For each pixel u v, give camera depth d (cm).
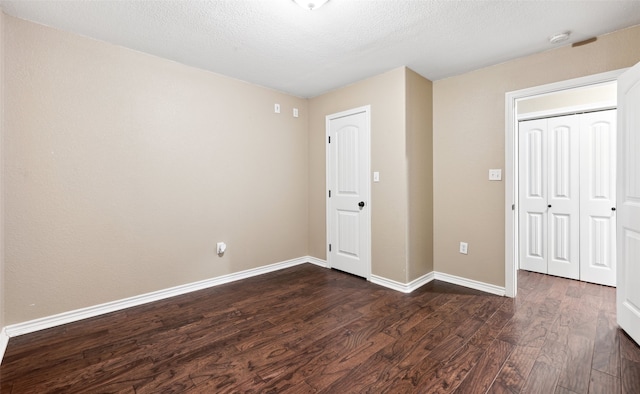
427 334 217
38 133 221
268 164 368
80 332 222
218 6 200
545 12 206
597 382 164
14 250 214
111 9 203
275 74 322
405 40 246
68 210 235
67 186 234
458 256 324
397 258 309
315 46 257
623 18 214
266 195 367
